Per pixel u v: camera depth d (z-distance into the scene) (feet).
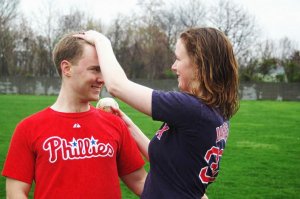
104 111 9.88
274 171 30.27
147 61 194.59
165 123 8.86
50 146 8.85
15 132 9.09
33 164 8.98
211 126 8.39
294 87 159.74
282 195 23.85
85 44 9.07
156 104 8.20
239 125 64.85
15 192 8.86
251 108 108.06
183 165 8.46
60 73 9.37
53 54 9.47
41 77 153.48
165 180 8.61
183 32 8.82
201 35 8.52
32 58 189.57
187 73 8.71
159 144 8.71
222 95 8.58
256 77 188.34
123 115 10.75
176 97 8.27
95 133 9.23
